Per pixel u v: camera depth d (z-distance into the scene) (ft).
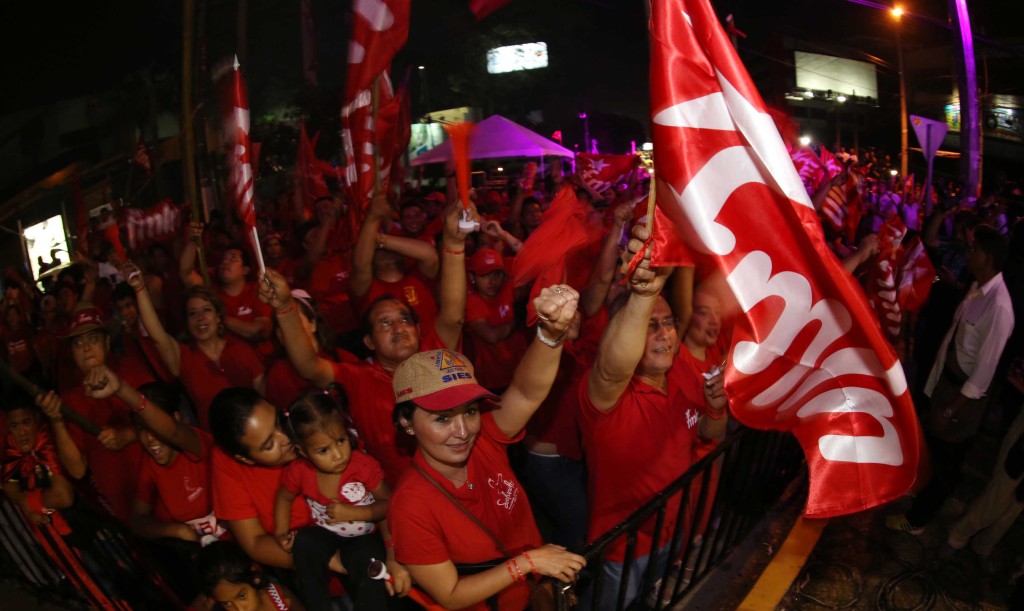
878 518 16.39
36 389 12.55
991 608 13.60
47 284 48.08
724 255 8.55
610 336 9.92
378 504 11.09
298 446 10.63
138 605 14.02
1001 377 15.57
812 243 8.34
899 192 59.62
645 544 12.34
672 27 8.34
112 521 13.65
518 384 9.98
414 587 9.72
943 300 21.49
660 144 8.52
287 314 12.07
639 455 11.73
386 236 17.43
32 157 80.94
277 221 43.93
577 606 13.17
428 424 8.91
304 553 11.00
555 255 13.55
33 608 15.14
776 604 13.48
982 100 109.19
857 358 9.00
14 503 14.19
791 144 28.12
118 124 76.07
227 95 12.57
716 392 12.19
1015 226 16.70
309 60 44.45
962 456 15.71
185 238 25.49
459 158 12.35
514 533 10.05
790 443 17.38
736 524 15.55
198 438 13.51
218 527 13.84
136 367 16.92
